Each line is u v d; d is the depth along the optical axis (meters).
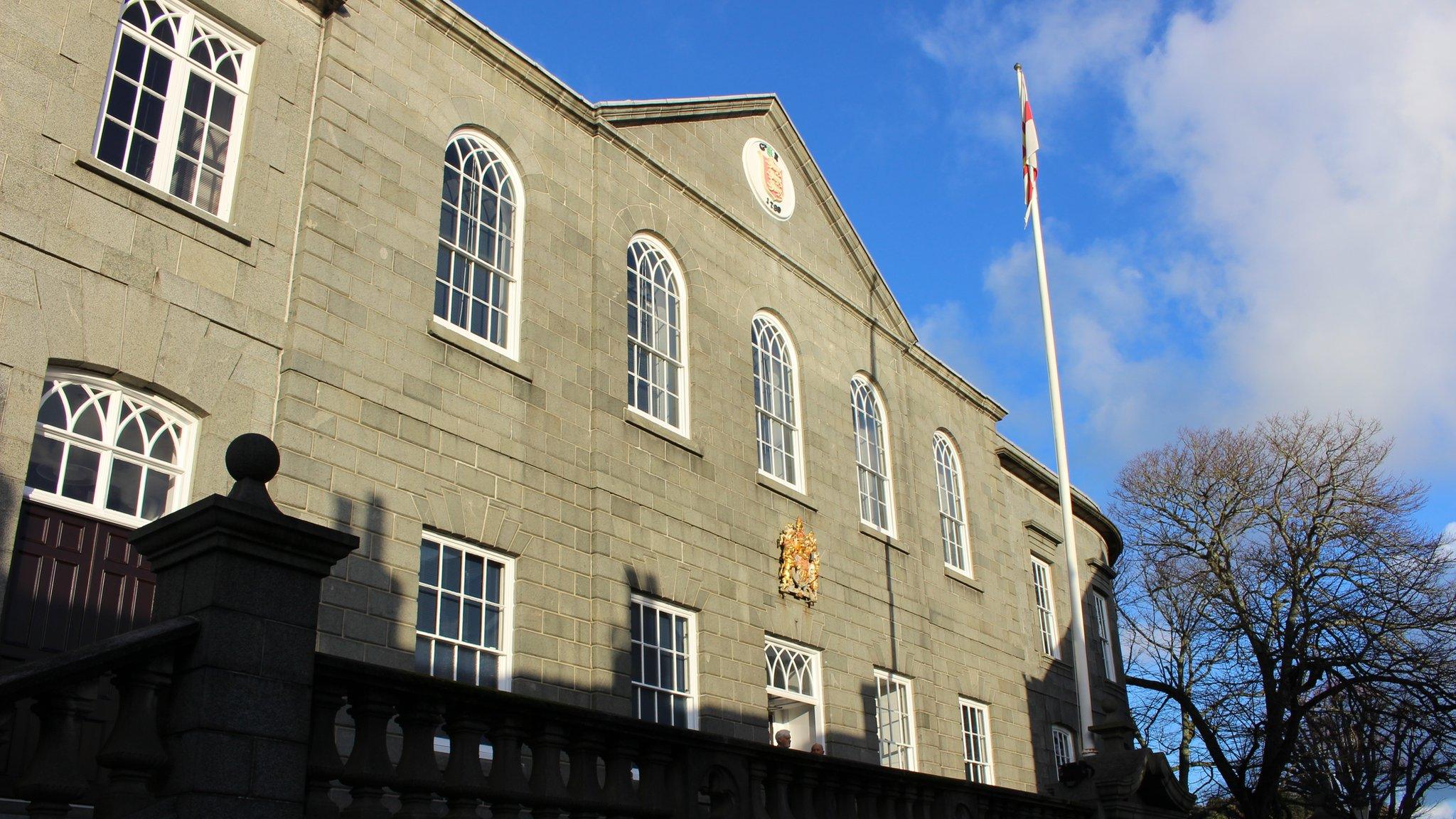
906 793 11.29
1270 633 28.73
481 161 15.41
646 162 18.05
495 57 15.72
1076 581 18.53
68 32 11.11
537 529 14.27
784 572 18.16
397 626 12.23
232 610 6.24
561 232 16.11
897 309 24.00
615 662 14.65
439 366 13.70
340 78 13.56
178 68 12.15
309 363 12.23
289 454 11.77
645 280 17.61
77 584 10.07
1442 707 26.19
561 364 15.42
